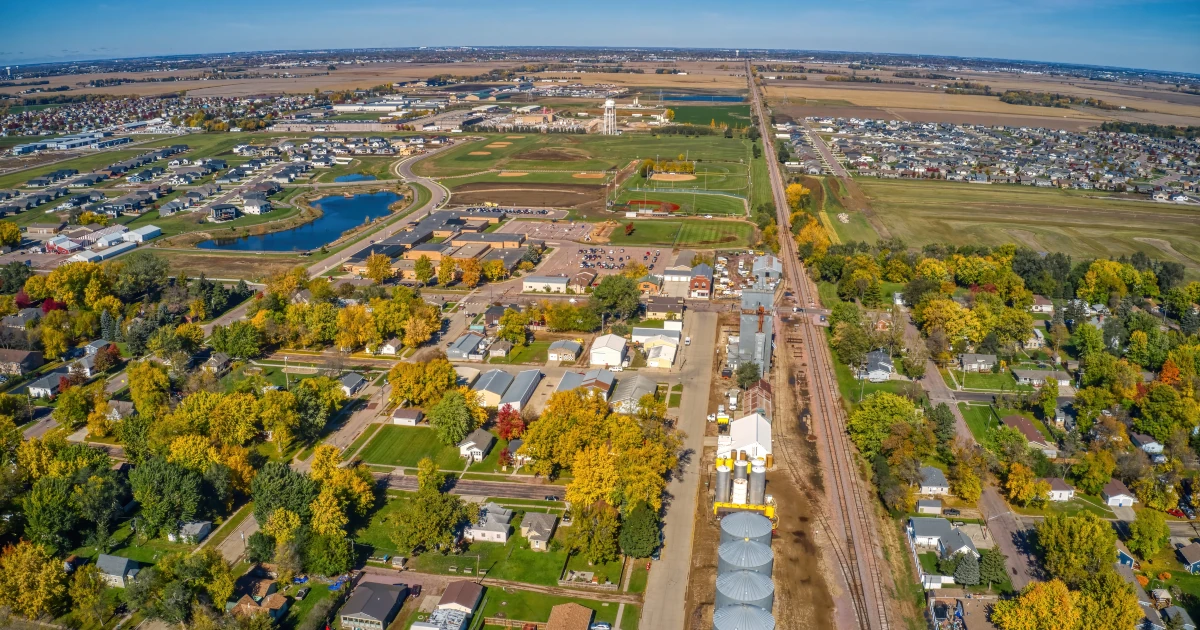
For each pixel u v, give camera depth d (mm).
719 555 125562
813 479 160250
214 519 142375
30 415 182750
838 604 124500
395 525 136125
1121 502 149750
